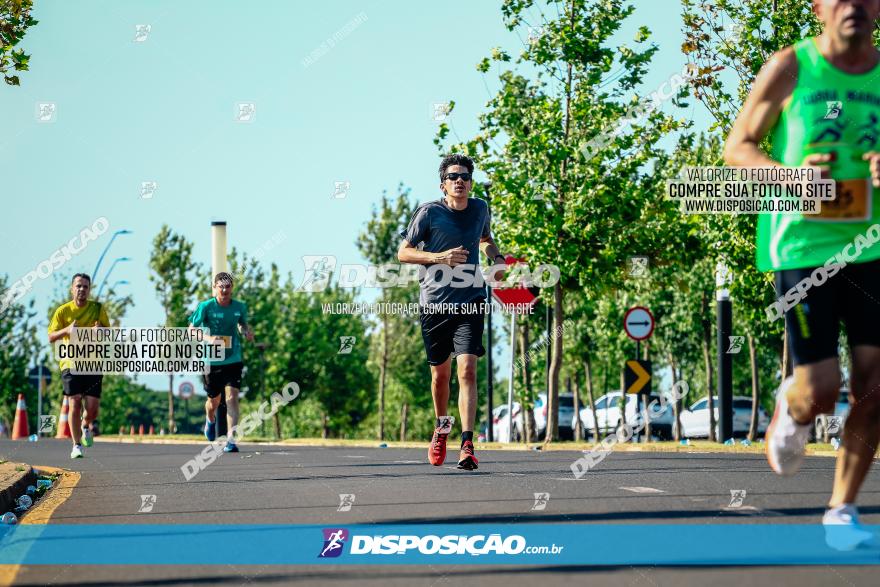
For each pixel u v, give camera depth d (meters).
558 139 39.94
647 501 12.35
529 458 23.62
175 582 8.23
